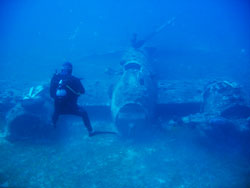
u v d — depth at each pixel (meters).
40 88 10.58
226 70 17.98
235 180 6.72
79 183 6.82
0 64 22.31
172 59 20.44
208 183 6.67
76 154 8.30
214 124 8.25
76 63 20.27
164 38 32.84
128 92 9.05
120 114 8.90
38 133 9.41
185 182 6.77
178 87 11.90
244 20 69.75
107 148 8.62
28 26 62.84
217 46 27.55
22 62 22.78
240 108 8.90
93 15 81.81
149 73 10.98
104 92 11.73
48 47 30.36
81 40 34.41
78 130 10.02
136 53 13.07
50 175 7.18
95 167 7.55
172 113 10.80
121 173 7.23
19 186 6.67
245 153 7.90
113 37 35.41
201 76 16.48
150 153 8.20
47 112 9.95
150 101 9.35
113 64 19.30
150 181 6.85
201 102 10.48
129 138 9.18
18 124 9.23
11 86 13.08
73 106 4.57
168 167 7.44
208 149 8.27
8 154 8.33
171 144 8.64
